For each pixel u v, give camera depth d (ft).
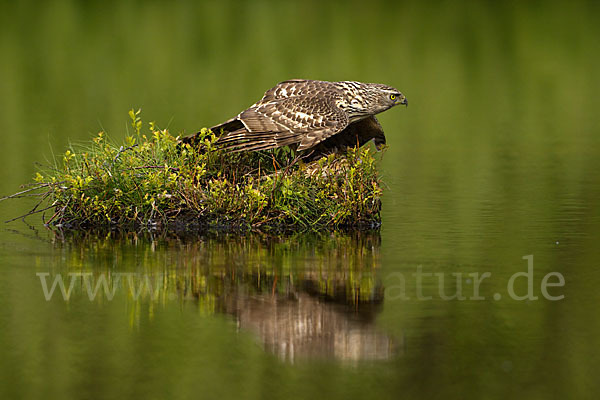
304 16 216.33
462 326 46.16
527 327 45.96
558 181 86.69
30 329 45.68
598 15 227.81
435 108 137.59
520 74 167.32
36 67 162.50
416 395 38.88
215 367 41.60
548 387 39.52
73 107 128.67
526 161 98.37
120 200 66.23
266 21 208.95
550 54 186.09
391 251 60.03
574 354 42.73
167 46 182.50
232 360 42.32
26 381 39.99
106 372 40.91
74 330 45.65
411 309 48.57
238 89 141.28
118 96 137.08
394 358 42.37
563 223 68.44
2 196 76.28
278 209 66.74
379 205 68.39
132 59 170.81
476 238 63.77
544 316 47.47
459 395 38.81
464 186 84.28
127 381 40.04
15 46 181.47
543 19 222.28
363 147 68.80
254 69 159.02
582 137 115.44
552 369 41.24
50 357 42.50
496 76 165.17
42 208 72.54
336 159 68.95
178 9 221.46
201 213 65.87
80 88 144.56
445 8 230.89
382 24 210.18
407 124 125.29
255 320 47.14
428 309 48.60
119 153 68.28
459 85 156.56
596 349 43.21
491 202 76.64
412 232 65.67
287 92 68.85
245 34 194.29
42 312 48.03
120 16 213.05
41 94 139.54
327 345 44.14
